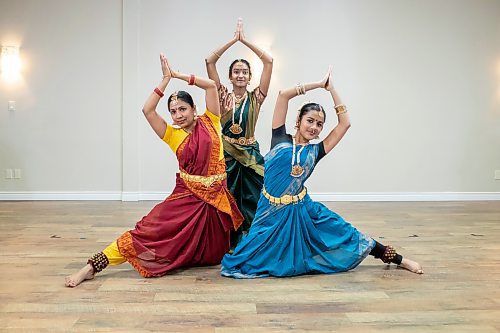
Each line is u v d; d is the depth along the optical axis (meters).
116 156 6.14
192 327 2.30
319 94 6.17
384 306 2.57
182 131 3.16
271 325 2.33
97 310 2.48
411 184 6.34
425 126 6.30
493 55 6.30
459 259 3.47
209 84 3.12
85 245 3.79
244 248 3.07
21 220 4.75
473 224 4.73
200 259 3.20
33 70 6.00
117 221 4.75
